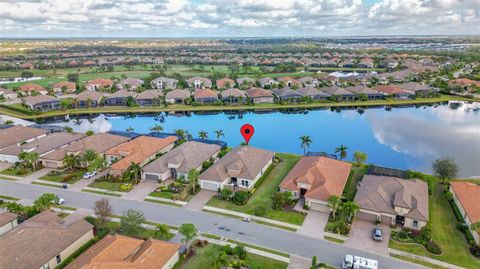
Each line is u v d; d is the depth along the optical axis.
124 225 56.72
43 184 79.06
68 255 53.28
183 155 84.69
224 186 76.19
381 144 116.38
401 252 54.41
